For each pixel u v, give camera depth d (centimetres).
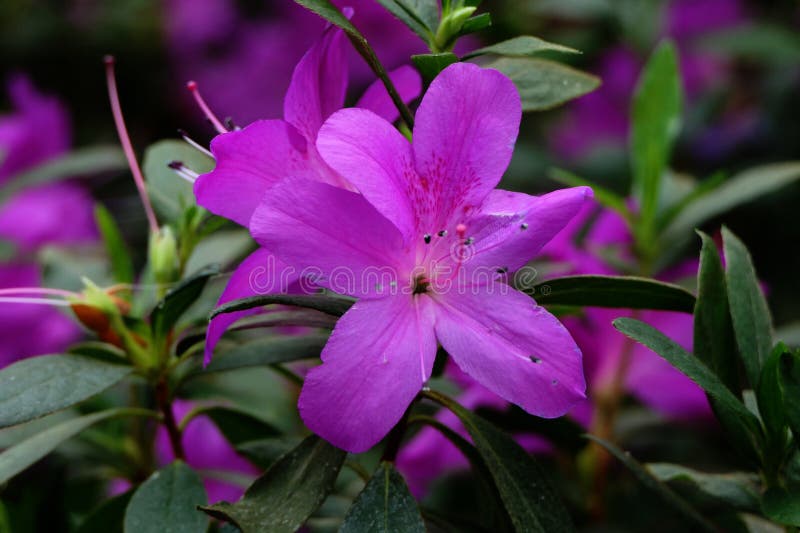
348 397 32
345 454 35
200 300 41
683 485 40
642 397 46
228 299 34
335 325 34
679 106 45
